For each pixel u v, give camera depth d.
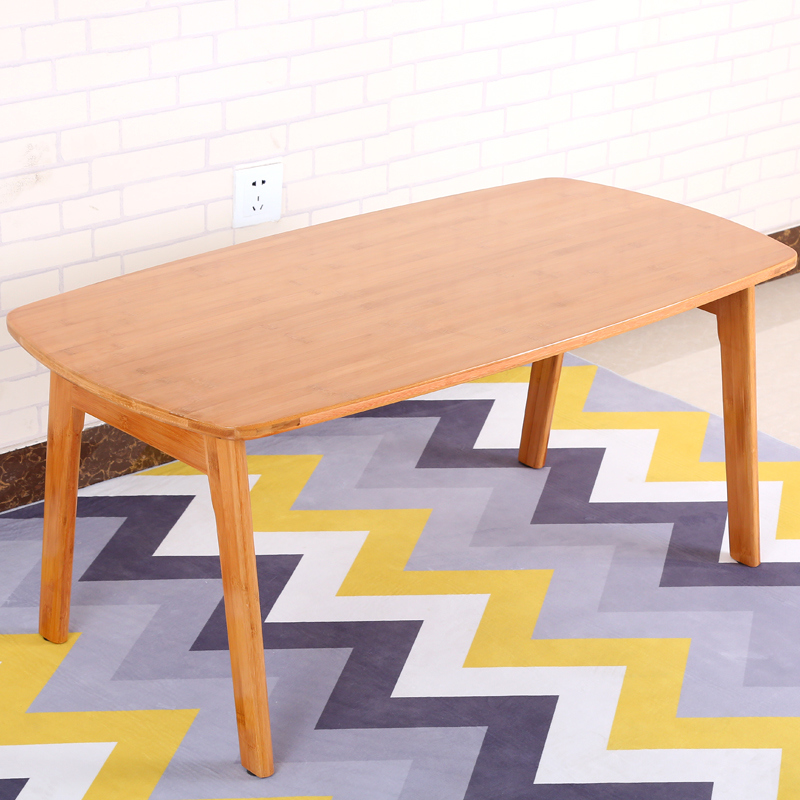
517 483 2.67
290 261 2.09
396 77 2.88
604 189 2.46
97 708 1.99
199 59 2.53
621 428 2.91
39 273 2.47
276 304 1.91
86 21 2.34
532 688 2.05
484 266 2.05
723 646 2.16
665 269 2.02
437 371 1.67
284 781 1.85
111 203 2.52
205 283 2.01
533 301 1.90
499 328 1.80
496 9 2.98
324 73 2.75
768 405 3.08
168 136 2.55
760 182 3.78
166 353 1.75
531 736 1.94
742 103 3.61
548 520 2.53
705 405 3.06
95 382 1.66
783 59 3.63
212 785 1.84
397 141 2.95
